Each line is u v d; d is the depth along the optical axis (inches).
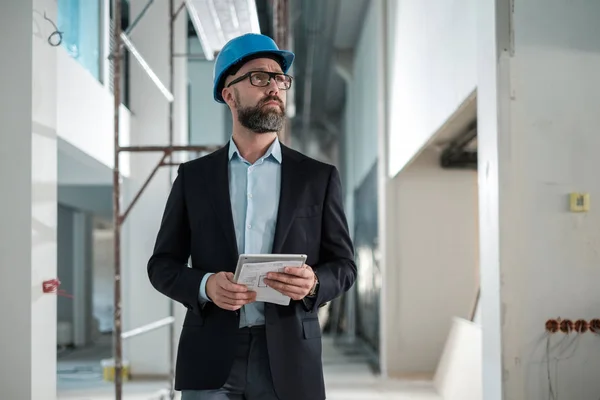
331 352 377.4
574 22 119.3
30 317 143.2
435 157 285.7
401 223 285.7
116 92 183.2
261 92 68.2
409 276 285.0
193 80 383.6
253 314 67.6
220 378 66.5
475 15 135.9
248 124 68.2
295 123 617.6
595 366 116.6
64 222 425.1
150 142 274.7
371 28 330.6
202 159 71.9
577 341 117.0
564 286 117.5
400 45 252.2
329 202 69.9
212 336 67.2
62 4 192.1
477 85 131.2
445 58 169.0
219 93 73.3
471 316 267.9
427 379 274.7
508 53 119.0
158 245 71.4
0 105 145.3
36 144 147.5
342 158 563.2
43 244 150.1
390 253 285.6
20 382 142.3
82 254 426.9
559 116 118.6
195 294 65.6
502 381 116.6
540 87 118.9
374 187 339.6
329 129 605.9
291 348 66.6
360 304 434.3
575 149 118.4
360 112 402.9
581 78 118.8
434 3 183.2
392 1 270.5
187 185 70.5
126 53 283.0
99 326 483.2
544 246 117.9
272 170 70.2
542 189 118.1
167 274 68.1
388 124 285.0
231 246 67.5
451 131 229.6
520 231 117.7
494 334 120.2
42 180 150.4
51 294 154.5
